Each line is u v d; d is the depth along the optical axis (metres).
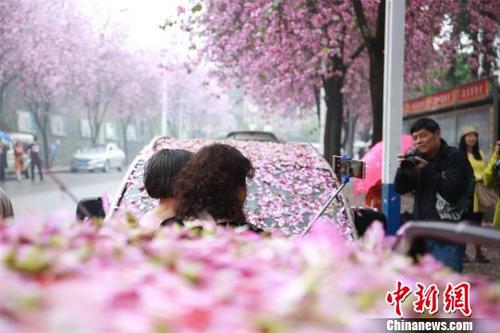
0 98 31.47
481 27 16.22
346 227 4.70
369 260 1.52
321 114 25.48
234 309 1.08
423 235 1.82
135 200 4.87
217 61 18.86
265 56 16.38
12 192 20.00
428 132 5.13
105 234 1.68
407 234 1.87
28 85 32.84
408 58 18.14
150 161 3.80
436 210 5.10
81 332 0.96
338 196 5.11
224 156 3.32
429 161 5.21
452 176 5.00
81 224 1.76
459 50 17.61
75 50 33.59
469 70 20.66
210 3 16.23
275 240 1.74
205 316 1.04
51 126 40.50
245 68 18.72
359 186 8.71
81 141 45.19
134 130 54.75
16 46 29.36
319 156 5.99
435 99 19.20
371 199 8.65
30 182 25.12
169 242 1.60
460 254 4.37
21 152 25.17
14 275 1.12
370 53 11.82
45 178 27.64
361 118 37.69
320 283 1.25
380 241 1.82
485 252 9.59
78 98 38.97
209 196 3.25
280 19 13.77
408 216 7.02
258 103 28.77
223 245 1.62
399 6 7.17
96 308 1.01
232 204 3.29
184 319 1.03
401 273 1.49
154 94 46.25
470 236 1.67
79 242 1.46
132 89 41.50
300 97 25.05
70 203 16.12
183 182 3.32
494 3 15.60
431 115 19.89
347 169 4.48
